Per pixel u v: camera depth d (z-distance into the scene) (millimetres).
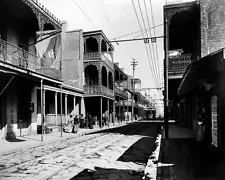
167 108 14164
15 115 16531
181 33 20422
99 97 30156
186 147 10078
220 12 15594
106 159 8789
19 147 11375
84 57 29812
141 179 6156
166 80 14453
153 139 15914
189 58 17172
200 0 15789
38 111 20938
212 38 15531
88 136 18344
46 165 7699
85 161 8375
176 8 16391
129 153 10234
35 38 19219
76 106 29250
